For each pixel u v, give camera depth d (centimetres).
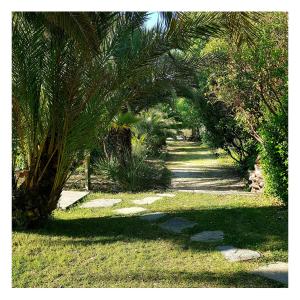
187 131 3938
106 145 1162
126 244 593
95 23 618
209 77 1139
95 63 647
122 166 1116
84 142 673
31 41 623
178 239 611
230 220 702
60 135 671
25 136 672
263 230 643
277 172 760
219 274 487
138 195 970
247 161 1298
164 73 744
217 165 1744
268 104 909
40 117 670
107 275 491
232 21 694
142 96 739
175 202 871
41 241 610
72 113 647
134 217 743
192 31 695
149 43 684
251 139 1248
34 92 649
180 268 507
